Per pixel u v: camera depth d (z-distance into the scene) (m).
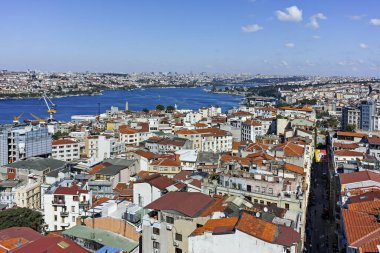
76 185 158.12
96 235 103.81
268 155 189.75
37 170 188.50
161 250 99.81
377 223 95.62
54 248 88.06
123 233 109.06
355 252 82.31
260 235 81.25
